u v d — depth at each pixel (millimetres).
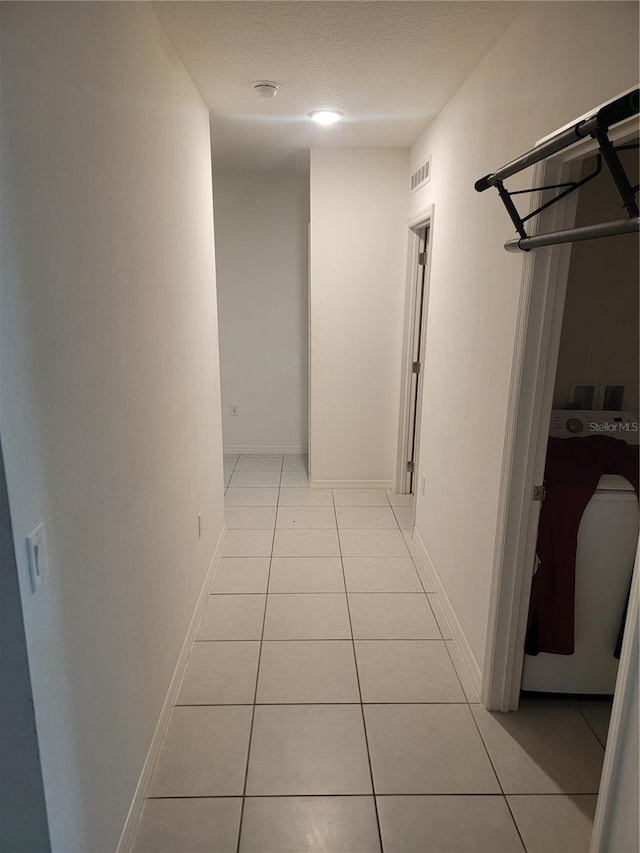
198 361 2549
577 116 1395
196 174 2480
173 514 2051
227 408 4965
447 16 1778
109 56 1340
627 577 1959
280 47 2035
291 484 4414
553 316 1696
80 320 1160
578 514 1896
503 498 1869
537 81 1630
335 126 3123
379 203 3754
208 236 2816
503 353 1896
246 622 2580
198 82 2400
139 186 1598
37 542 964
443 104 2705
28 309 931
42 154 981
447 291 2709
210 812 1639
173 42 1983
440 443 2838
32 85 942
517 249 1646
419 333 3904
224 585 2906
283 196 4477
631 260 2348
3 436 855
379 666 2291
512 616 1946
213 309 2988
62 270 1068
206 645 2408
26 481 928
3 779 1000
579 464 2002
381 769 1793
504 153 1903
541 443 1803
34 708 969
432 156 2998
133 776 1574
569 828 1610
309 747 1874
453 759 1836
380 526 3666
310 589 2875
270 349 4824
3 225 851
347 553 3281
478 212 2193
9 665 940
